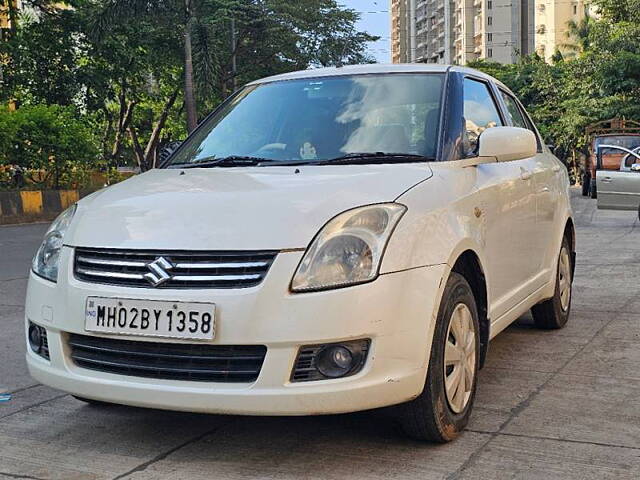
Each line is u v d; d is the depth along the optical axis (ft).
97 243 10.91
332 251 10.07
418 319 10.41
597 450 11.16
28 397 14.37
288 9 111.65
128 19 77.56
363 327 9.96
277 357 9.89
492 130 13.10
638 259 31.37
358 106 14.05
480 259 12.32
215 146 14.48
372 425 12.27
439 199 11.46
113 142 135.54
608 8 126.93
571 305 22.16
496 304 13.62
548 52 345.31
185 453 11.40
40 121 68.23
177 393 10.24
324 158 13.12
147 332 10.26
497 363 16.03
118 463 11.09
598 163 74.79
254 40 114.62
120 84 102.89
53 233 11.98
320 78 15.20
